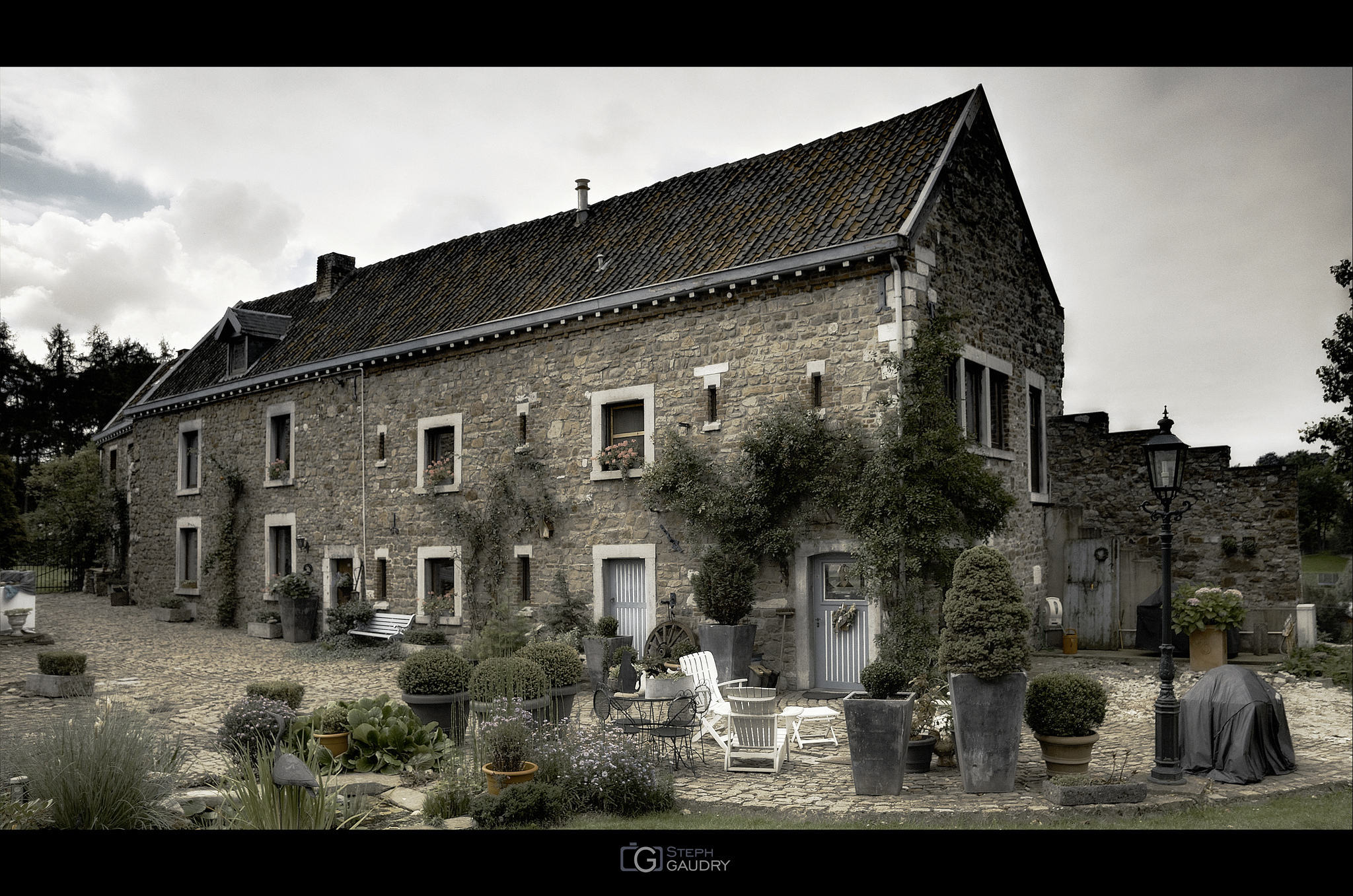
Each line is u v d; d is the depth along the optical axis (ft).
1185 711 24.94
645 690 30.30
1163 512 24.54
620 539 43.57
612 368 44.32
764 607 38.70
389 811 21.54
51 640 55.16
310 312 68.54
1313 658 39.32
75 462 97.86
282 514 62.34
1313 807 21.25
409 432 54.19
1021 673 22.85
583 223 54.13
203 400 69.51
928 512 33.68
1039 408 48.60
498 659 26.50
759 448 37.11
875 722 22.56
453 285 57.52
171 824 19.27
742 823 20.31
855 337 36.52
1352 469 46.03
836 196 40.70
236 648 53.67
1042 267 49.32
